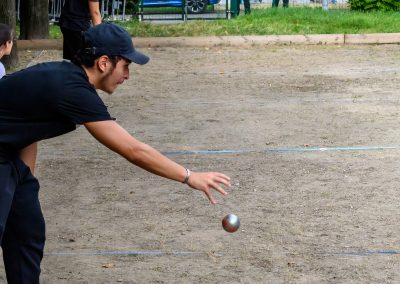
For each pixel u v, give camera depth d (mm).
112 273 6004
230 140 9766
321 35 18000
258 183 8109
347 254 6309
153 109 11594
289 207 7414
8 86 4586
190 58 16297
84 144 9711
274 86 13211
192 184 4641
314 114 11078
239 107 11617
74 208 7465
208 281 5844
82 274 6000
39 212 4980
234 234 6758
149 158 4594
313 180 8180
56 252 6426
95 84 4637
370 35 17906
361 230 6820
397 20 20000
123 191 7930
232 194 7781
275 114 11125
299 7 24375
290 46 17688
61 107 4523
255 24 19906
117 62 4566
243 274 5961
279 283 5801
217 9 26719
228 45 17859
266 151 9250
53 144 9719
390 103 11734
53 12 22531
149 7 24812
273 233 6770
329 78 13867
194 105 11812
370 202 7523
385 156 8992
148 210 7379
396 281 5816
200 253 6367
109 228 6941
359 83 13344
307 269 6039
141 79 14023
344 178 8234
